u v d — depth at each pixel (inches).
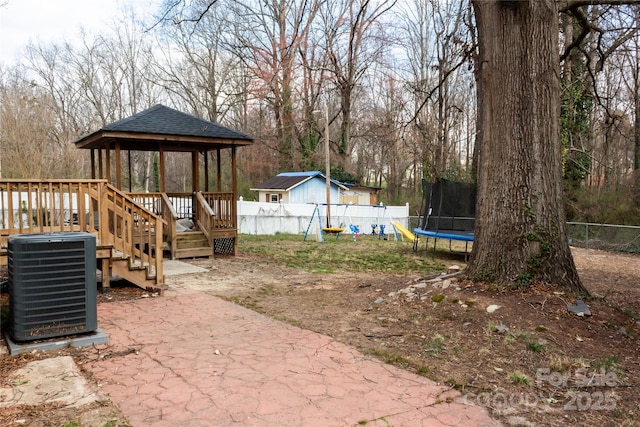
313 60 856.3
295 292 275.4
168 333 181.3
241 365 146.1
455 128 1026.7
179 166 1430.9
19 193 231.9
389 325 196.9
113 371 139.3
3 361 146.3
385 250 566.9
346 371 142.9
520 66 217.9
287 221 818.8
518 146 217.5
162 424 105.9
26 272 157.9
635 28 305.0
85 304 167.9
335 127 1203.9
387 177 1321.4
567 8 239.6
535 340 167.9
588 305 197.8
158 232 266.7
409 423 109.7
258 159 1189.1
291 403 118.6
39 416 109.2
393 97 987.3
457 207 528.7
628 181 675.4
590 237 634.8
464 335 177.0
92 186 247.4
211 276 327.9
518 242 214.4
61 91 1207.6
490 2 225.5
